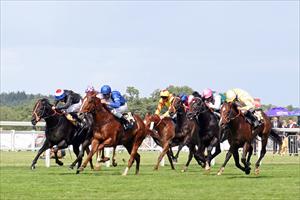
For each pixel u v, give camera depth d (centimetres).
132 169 1930
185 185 1343
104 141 1572
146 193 1189
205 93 1833
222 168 1650
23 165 2103
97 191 1218
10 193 1181
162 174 1686
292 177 1605
